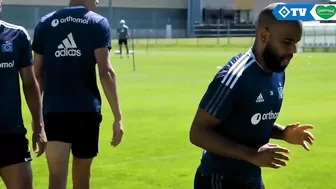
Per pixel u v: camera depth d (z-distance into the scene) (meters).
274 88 4.26
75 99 5.83
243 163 4.30
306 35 45.34
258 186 4.40
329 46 45.09
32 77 5.11
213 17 79.62
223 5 79.75
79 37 5.81
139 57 39.12
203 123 4.14
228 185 4.32
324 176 8.57
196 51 47.00
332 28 44.78
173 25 79.62
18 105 5.00
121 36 38.91
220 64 32.34
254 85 4.13
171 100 17.09
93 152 5.96
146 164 9.23
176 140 11.11
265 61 4.09
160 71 27.75
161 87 20.67
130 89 20.05
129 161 9.42
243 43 57.22
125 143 10.80
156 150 10.24
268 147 3.90
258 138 4.31
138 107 15.61
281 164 3.89
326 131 12.07
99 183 8.14
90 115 5.87
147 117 13.92
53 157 5.82
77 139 5.88
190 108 15.45
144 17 78.19
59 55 5.84
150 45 56.19
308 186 8.06
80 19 5.84
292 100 16.97
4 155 4.91
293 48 4.02
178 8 79.75
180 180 8.31
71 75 5.83
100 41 5.82
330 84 21.58
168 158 9.64
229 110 4.12
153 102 16.64
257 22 4.11
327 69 28.61
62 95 5.84
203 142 4.11
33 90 5.14
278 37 3.98
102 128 12.45
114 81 5.86
